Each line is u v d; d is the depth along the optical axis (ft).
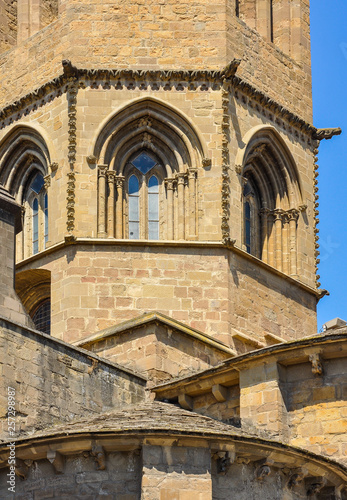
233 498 123.75
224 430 126.52
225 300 167.32
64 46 177.17
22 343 133.69
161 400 146.72
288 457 126.52
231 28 178.19
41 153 177.68
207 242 168.55
